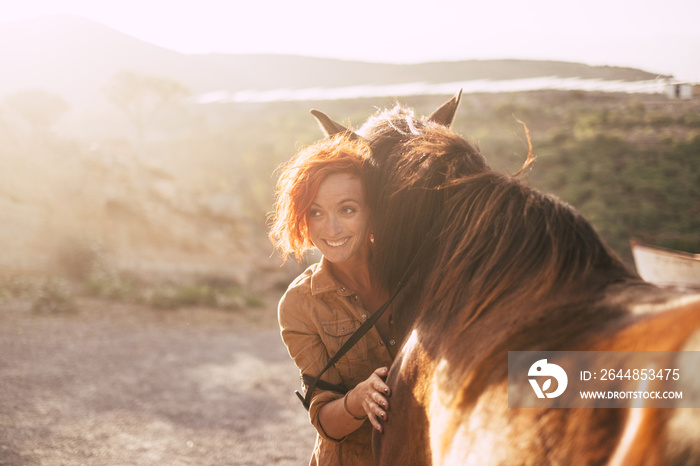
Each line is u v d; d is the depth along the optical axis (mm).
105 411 4941
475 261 1260
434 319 1293
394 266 1563
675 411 708
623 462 724
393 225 1536
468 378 1072
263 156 36469
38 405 4867
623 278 1080
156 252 15031
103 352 7250
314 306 1681
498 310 1138
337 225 1562
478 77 46062
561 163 27734
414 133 1593
